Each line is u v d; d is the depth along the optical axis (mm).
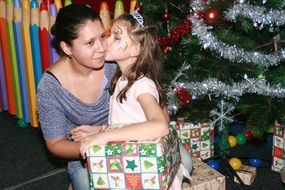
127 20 1295
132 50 1296
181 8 1817
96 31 1246
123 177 1177
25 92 2391
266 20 1543
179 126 1935
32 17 2180
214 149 2105
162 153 1127
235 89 1659
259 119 1622
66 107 1412
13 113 2580
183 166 1410
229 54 1607
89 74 1402
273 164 1967
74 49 1272
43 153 2256
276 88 1649
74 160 1497
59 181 1984
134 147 1136
